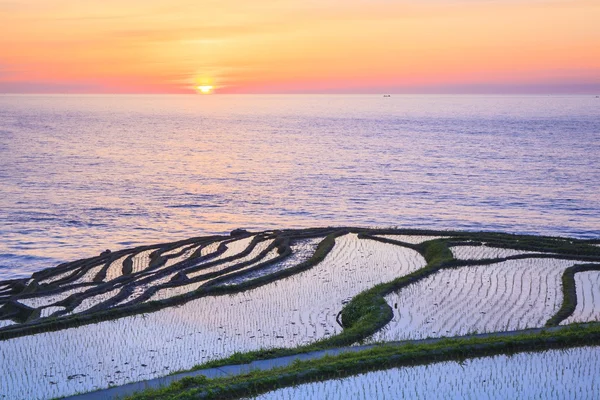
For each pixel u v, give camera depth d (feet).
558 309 100.17
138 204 286.25
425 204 279.08
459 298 106.73
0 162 422.41
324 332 92.94
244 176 374.84
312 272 132.36
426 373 69.26
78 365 78.13
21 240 218.59
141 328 94.58
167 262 159.02
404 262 140.67
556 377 67.77
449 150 499.10
